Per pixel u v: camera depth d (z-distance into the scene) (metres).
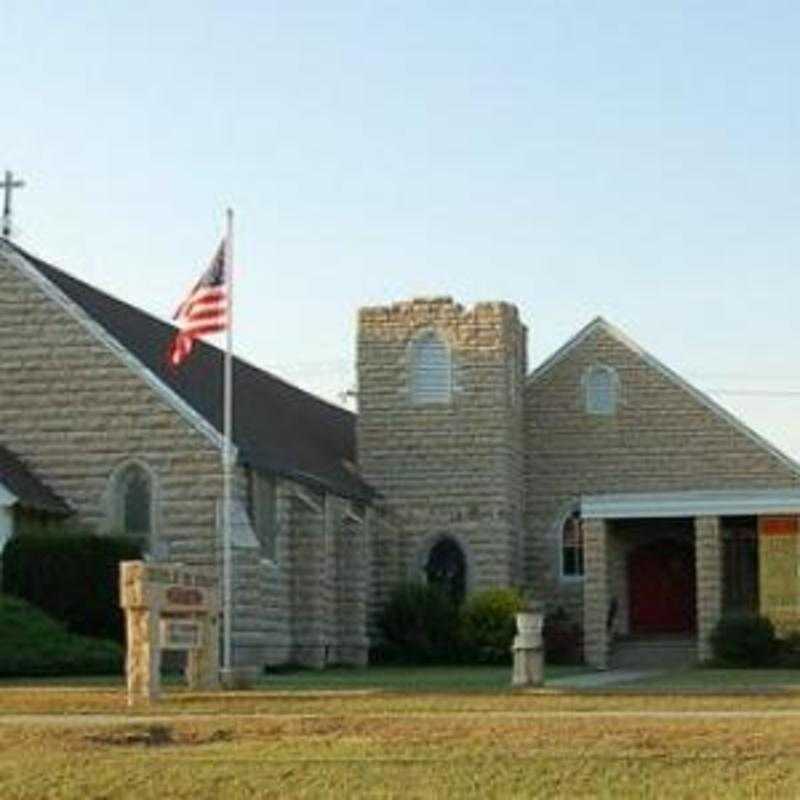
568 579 57.34
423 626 52.31
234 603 43.22
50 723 24.16
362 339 56.97
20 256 46.44
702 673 42.84
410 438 56.09
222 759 20.81
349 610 51.72
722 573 53.94
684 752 20.64
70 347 45.69
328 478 51.44
